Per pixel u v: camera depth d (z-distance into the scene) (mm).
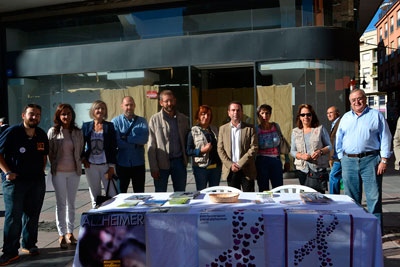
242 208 2934
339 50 9094
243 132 4812
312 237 2643
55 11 10586
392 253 4094
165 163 4984
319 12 9203
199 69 10375
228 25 9609
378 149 4434
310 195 3371
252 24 9461
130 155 5074
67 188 4688
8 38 10953
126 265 2816
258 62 9305
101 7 10320
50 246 4652
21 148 4129
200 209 2939
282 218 2686
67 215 4691
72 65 10414
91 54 10281
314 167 4977
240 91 10969
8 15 10867
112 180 4660
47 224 5637
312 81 9148
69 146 4625
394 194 7180
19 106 10891
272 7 9328
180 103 9836
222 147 4859
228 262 2717
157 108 10023
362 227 2598
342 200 3205
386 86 42469
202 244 2734
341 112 9266
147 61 9945
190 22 9820
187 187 8273
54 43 10695
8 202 4117
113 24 10305
